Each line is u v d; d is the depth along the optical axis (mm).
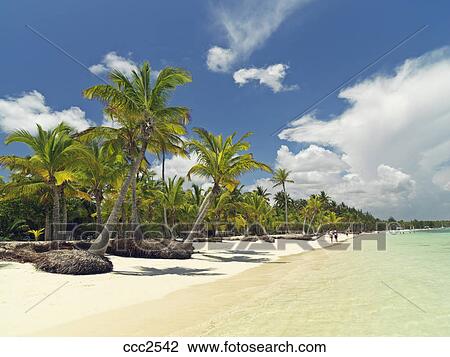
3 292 10102
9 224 36188
